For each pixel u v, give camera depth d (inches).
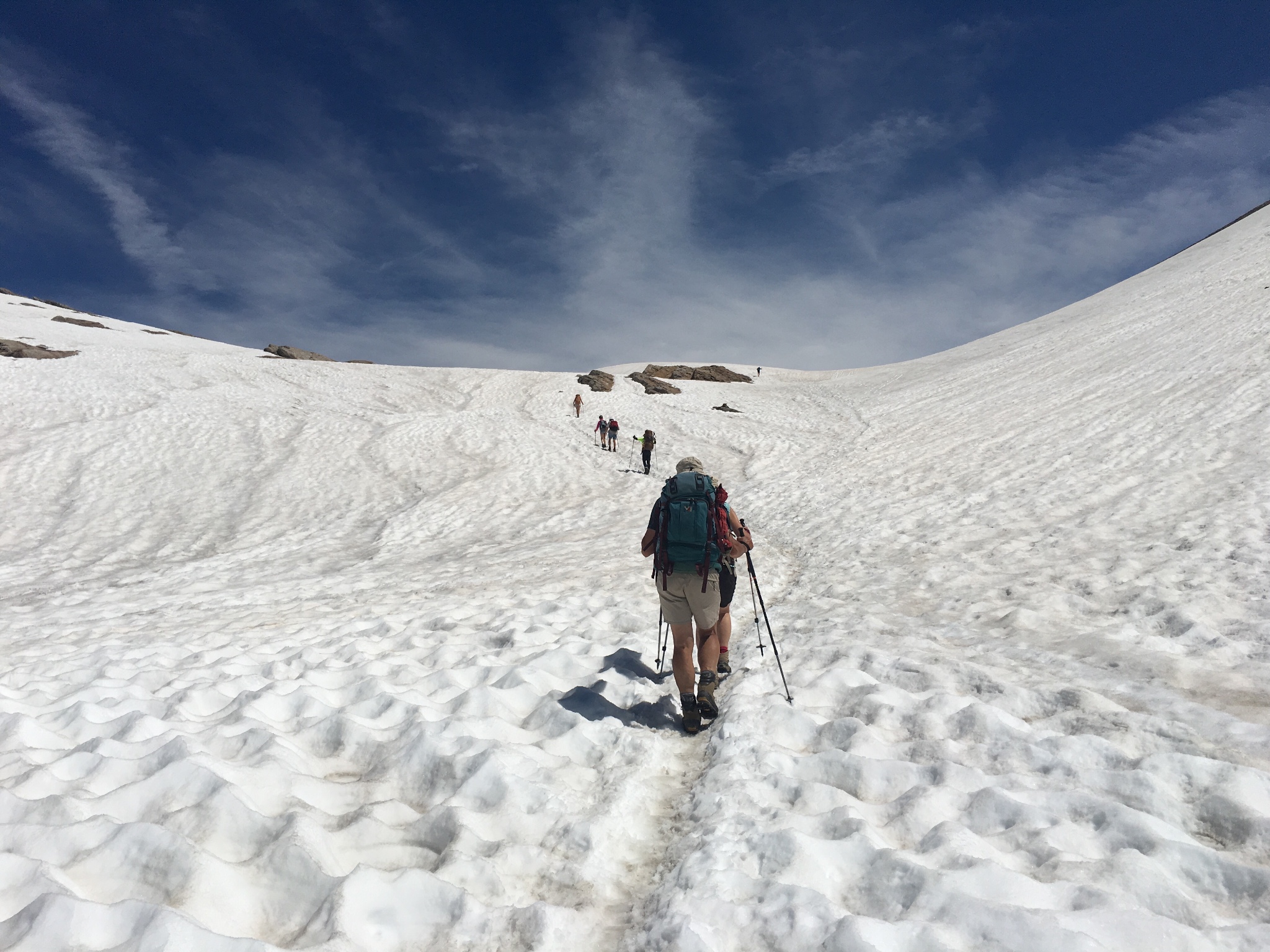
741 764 143.8
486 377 1823.3
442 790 136.8
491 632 269.9
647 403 1512.1
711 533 178.1
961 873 96.3
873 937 83.0
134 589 482.0
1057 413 824.9
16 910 92.4
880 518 482.0
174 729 169.9
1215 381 738.2
